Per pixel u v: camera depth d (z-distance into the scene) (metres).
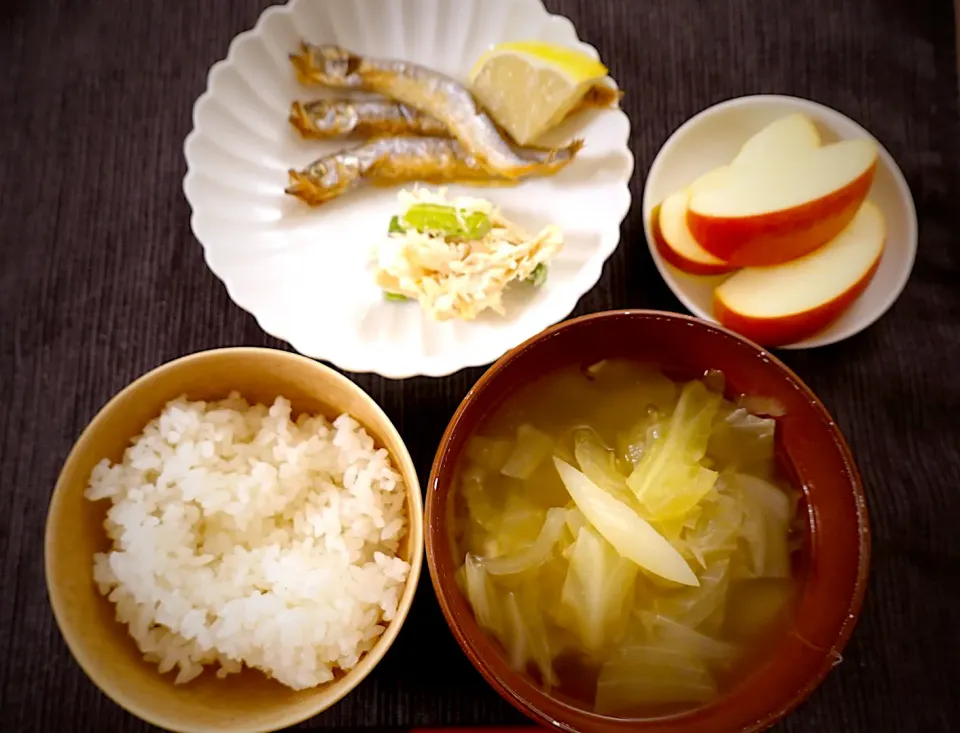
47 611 0.26
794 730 0.26
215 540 0.24
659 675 0.22
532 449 0.23
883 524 0.27
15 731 0.25
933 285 0.29
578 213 0.29
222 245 0.28
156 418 0.25
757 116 0.29
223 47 0.31
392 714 0.26
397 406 0.28
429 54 0.31
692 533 0.22
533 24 0.29
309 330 0.28
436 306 0.28
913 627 0.27
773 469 0.23
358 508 0.24
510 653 0.22
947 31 0.32
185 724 0.21
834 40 0.32
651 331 0.23
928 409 0.28
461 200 0.29
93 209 0.30
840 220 0.27
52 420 0.28
